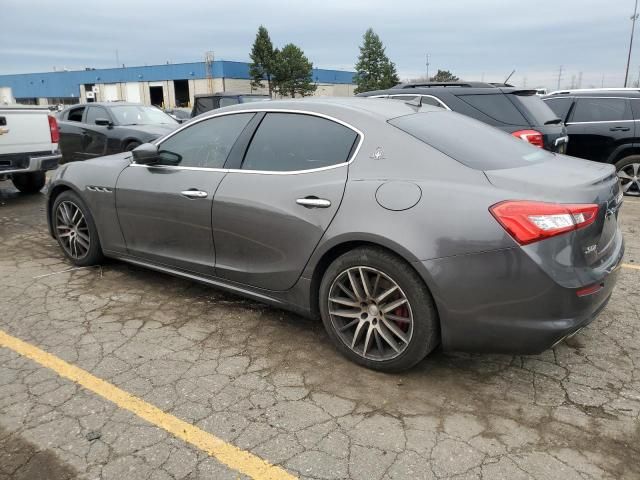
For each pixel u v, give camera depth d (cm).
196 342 356
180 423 271
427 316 289
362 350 321
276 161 355
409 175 303
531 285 266
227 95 1561
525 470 238
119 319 390
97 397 293
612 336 363
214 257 383
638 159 848
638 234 632
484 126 382
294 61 6038
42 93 7394
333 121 342
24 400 290
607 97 870
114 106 1121
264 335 367
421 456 246
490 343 282
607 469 239
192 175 392
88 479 234
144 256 437
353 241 305
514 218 266
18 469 239
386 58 6794
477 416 277
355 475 235
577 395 295
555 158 355
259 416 276
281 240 338
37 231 650
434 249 279
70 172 489
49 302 421
